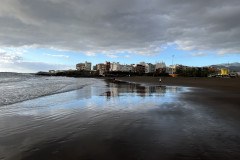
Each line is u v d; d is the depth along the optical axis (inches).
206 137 159.6
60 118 235.9
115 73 6998.0
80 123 209.5
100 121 218.1
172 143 144.7
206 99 435.5
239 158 118.4
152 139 153.9
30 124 205.8
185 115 252.1
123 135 165.0
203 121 217.5
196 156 121.0
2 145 141.2
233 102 381.1
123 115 253.0
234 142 147.6
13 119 230.2
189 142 147.3
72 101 401.7
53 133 171.8
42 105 345.1
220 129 184.2
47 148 134.6
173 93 607.2
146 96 509.0
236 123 207.8
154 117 239.5
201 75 3821.4
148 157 118.5
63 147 136.3
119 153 124.7
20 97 473.4
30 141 150.1
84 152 126.5
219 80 1770.4
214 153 126.2
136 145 139.9
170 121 217.9
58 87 920.3
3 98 447.8
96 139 154.0
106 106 332.8
